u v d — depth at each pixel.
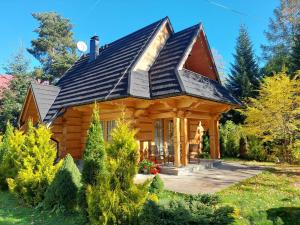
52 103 14.85
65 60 31.42
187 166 11.29
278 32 28.98
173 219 4.55
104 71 13.26
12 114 23.59
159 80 11.04
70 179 6.72
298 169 11.79
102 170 5.71
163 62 12.03
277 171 11.28
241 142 17.39
